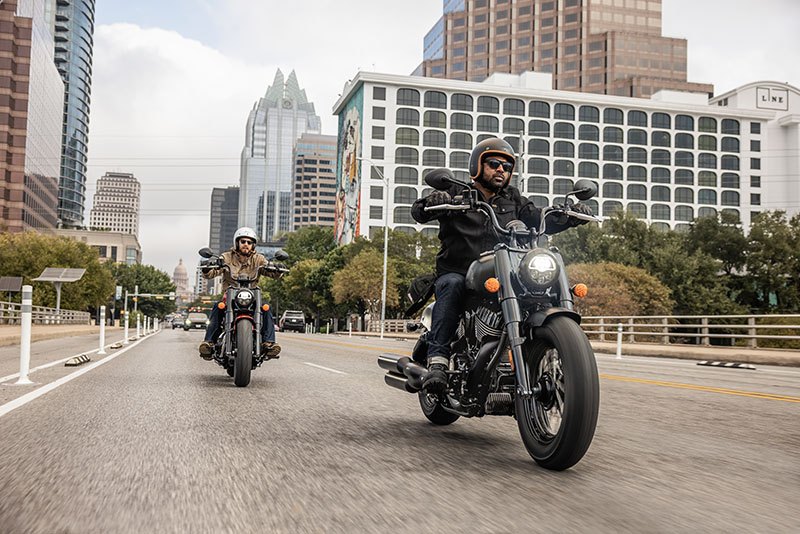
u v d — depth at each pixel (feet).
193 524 9.18
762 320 164.45
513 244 14.14
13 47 369.71
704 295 188.24
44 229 426.51
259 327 26.94
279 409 20.44
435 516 9.65
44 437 15.48
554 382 13.00
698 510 10.31
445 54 480.64
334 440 15.49
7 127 364.17
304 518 9.48
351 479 11.80
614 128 361.51
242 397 23.38
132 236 566.36
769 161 376.89
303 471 12.35
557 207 15.62
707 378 35.88
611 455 14.43
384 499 10.52
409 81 344.28
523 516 9.73
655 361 54.13
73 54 640.58
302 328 210.79
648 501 10.74
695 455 14.69
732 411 22.20
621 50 449.89
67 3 645.10
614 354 70.59
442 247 16.03
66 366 37.17
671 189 364.79
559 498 10.77
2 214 361.71
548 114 356.79
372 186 341.62
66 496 10.52
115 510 9.80
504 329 13.52
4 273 225.97
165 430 16.48
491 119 352.28
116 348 61.36
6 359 43.65
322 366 38.68
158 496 10.54
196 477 11.78
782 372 42.55
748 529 9.41
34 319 145.69
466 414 14.80
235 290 27.14
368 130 342.23
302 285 297.12
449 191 15.72
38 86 396.16
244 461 13.10
